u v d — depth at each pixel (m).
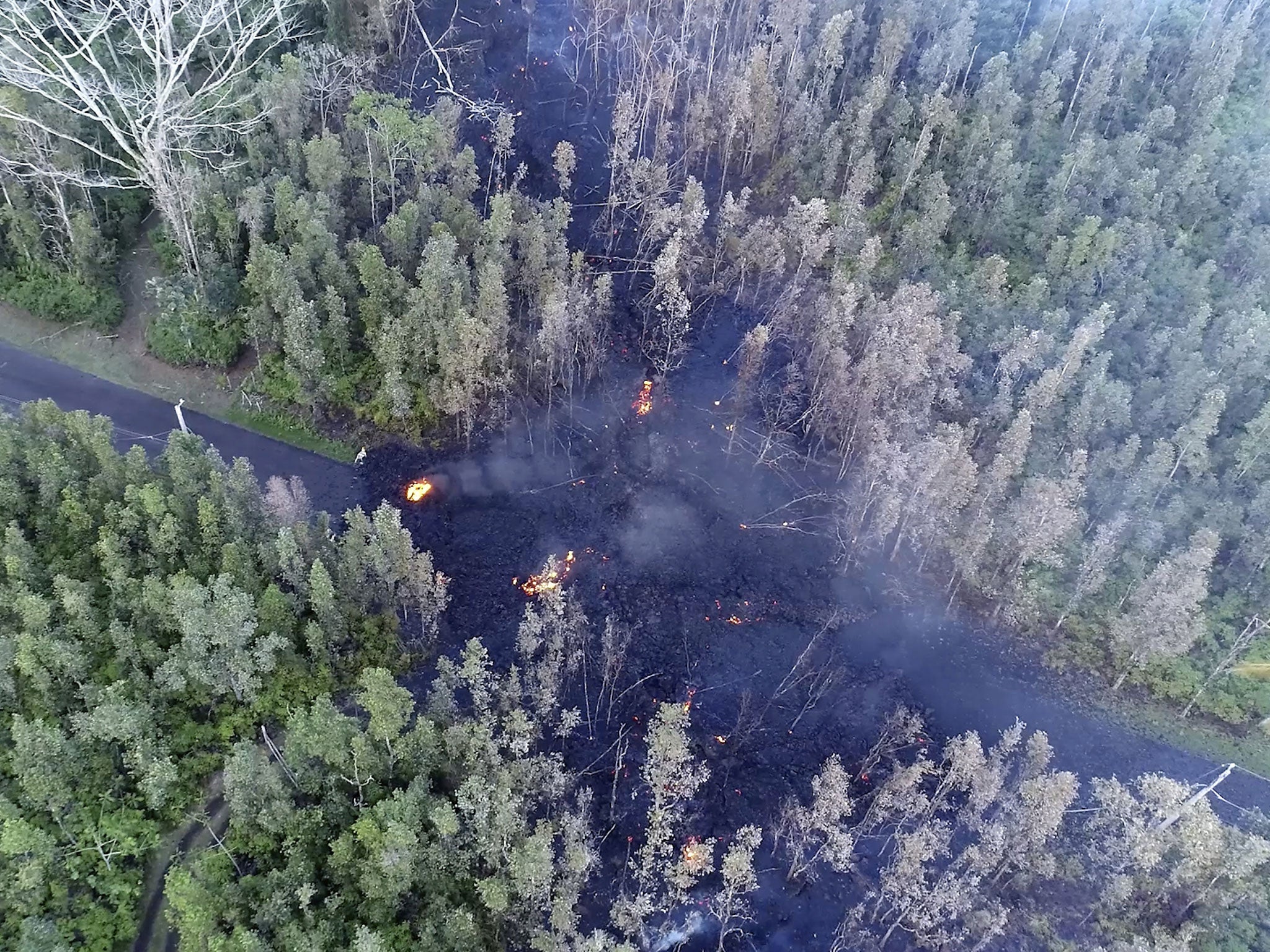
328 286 56.66
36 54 60.38
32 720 40.38
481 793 37.41
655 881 41.84
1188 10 84.38
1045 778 40.53
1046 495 50.41
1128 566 54.34
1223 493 56.25
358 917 36.91
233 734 43.53
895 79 81.00
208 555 45.53
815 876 43.22
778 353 66.50
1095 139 73.81
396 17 80.94
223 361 60.09
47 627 40.91
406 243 60.62
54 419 48.41
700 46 83.62
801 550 56.16
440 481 57.59
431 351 57.62
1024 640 52.66
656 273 61.69
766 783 46.28
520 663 49.12
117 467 46.47
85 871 38.09
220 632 40.69
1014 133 73.44
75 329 61.56
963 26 75.25
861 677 50.56
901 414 55.78
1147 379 60.19
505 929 38.50
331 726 38.41
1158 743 48.72
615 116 74.06
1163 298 64.81
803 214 65.06
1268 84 79.19
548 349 58.06
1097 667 51.41
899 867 39.59
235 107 63.50
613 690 48.91
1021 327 60.62
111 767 40.22
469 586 52.47
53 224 62.12
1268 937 39.81
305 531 46.12
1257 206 68.56
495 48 87.12
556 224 63.62
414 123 65.06
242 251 62.31
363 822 36.44
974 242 70.50
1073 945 40.72
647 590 53.34
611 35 86.19
